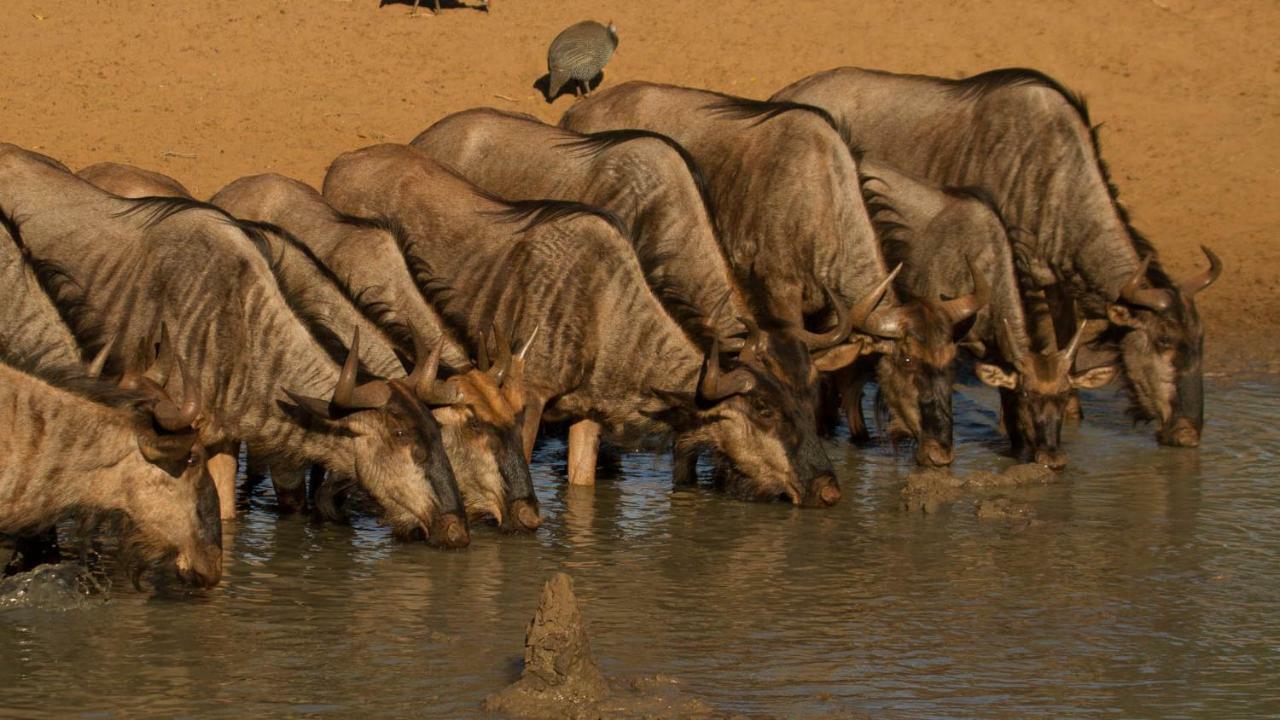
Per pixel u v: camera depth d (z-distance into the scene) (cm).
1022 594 1400
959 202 2059
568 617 1138
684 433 1731
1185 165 3450
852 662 1214
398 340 1611
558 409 1770
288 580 1409
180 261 1543
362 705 1109
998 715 1108
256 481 1803
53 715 1080
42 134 3195
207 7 3762
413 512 1496
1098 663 1220
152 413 1252
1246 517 1678
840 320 1816
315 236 1767
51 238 1602
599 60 3481
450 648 1231
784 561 1500
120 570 1380
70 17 3653
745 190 2038
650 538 1577
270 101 3428
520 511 1553
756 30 3838
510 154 2033
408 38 3709
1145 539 1588
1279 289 2930
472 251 1788
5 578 1358
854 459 1962
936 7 3966
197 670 1173
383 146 1952
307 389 1523
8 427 1238
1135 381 2044
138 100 3372
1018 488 1808
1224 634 1296
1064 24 3906
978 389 2389
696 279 1864
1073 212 2158
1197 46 3853
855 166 2005
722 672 1188
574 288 1731
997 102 2245
